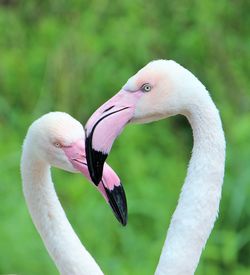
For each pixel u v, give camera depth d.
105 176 5.75
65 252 6.17
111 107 5.71
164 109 5.67
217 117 5.68
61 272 6.21
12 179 9.94
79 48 11.20
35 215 6.24
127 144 10.48
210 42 11.54
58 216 6.22
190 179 5.73
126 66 11.19
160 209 9.69
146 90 5.69
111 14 11.66
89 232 9.36
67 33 11.46
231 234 9.46
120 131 5.70
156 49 11.40
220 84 11.37
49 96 11.15
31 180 6.15
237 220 9.72
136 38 11.27
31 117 11.04
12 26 11.95
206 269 9.23
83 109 11.06
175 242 5.72
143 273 8.99
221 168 5.71
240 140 10.32
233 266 9.38
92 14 11.64
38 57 11.63
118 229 9.48
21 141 10.69
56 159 5.98
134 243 9.40
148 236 9.60
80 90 11.11
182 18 11.64
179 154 10.84
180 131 11.27
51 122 5.98
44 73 11.56
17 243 8.91
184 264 5.70
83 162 5.91
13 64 11.52
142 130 10.77
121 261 9.19
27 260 8.84
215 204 5.73
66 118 6.02
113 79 11.09
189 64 11.56
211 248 9.23
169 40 11.60
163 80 5.66
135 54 11.26
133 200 9.73
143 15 11.57
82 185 9.84
